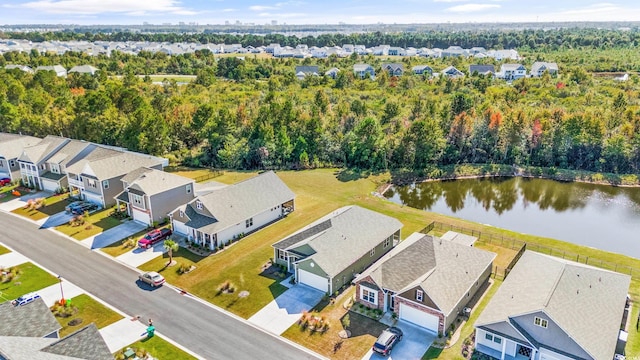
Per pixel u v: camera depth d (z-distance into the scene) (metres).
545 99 99.62
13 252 44.97
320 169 74.94
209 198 47.41
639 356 29.56
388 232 43.84
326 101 94.25
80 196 59.62
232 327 33.22
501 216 58.62
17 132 86.31
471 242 42.62
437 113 86.25
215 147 78.31
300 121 81.25
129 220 52.56
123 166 58.78
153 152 77.88
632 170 73.06
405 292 33.09
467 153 79.00
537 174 74.19
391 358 29.88
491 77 128.88
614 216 58.41
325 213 54.88
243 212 48.47
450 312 31.56
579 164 75.94
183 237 47.84
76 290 38.06
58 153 64.56
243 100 100.25
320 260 37.41
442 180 72.69
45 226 51.22
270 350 30.73
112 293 37.62
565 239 51.25
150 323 32.16
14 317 27.91
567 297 30.47
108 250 45.22
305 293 37.56
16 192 61.75
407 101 100.25
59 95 105.31
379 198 61.50
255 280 39.53
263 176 54.22
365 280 35.41
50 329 27.91
